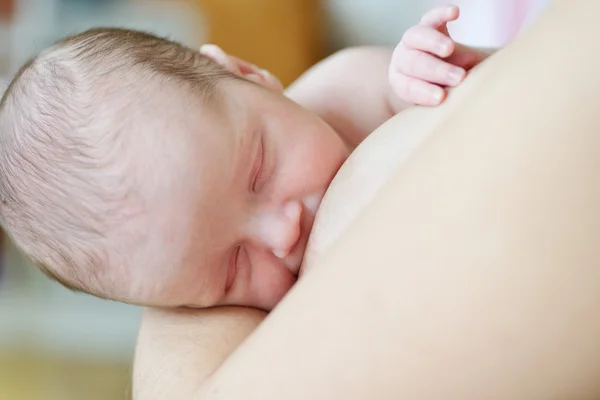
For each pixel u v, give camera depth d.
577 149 0.33
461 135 0.39
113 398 1.99
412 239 0.38
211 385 0.47
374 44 2.86
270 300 0.82
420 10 2.47
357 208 0.64
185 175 0.74
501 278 0.34
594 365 0.33
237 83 0.84
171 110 0.77
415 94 0.65
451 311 0.35
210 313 0.75
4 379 2.09
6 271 2.36
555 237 0.33
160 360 0.63
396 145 0.64
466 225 0.36
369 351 0.38
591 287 0.32
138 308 2.29
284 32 2.80
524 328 0.33
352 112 1.01
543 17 0.41
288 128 0.82
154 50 0.86
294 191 0.80
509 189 0.35
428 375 0.36
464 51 0.74
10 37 2.57
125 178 0.75
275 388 0.42
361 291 0.39
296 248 0.80
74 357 2.20
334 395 0.39
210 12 2.70
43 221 0.81
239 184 0.77
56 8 2.59
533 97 0.36
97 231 0.78
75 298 2.32
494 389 0.35
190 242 0.75
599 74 0.34
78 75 0.82
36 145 0.80
